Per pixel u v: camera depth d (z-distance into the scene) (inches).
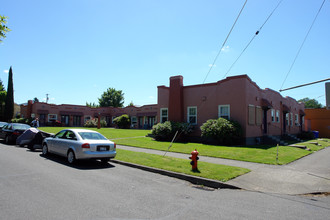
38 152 491.5
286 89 478.6
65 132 413.7
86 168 340.8
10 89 1774.1
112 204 193.6
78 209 178.7
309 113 1398.9
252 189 260.4
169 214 177.5
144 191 237.9
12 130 620.7
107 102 2598.4
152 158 410.0
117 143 647.1
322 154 569.0
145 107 1696.6
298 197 238.1
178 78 793.6
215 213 183.8
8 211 169.8
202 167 341.4
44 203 189.0
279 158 443.8
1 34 305.1
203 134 657.6
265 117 803.4
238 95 665.6
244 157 441.7
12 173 289.1
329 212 194.1
